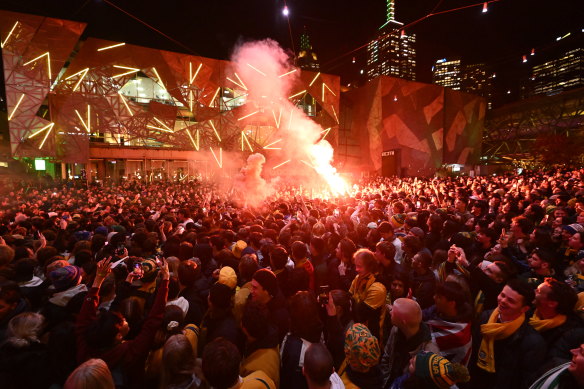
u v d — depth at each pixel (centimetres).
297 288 327
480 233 412
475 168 4034
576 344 210
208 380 167
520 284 221
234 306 286
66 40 2534
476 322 247
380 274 336
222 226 643
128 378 216
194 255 414
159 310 240
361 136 4503
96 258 446
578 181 1316
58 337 223
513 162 5203
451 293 233
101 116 2780
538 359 207
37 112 2583
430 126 4441
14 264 367
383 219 664
